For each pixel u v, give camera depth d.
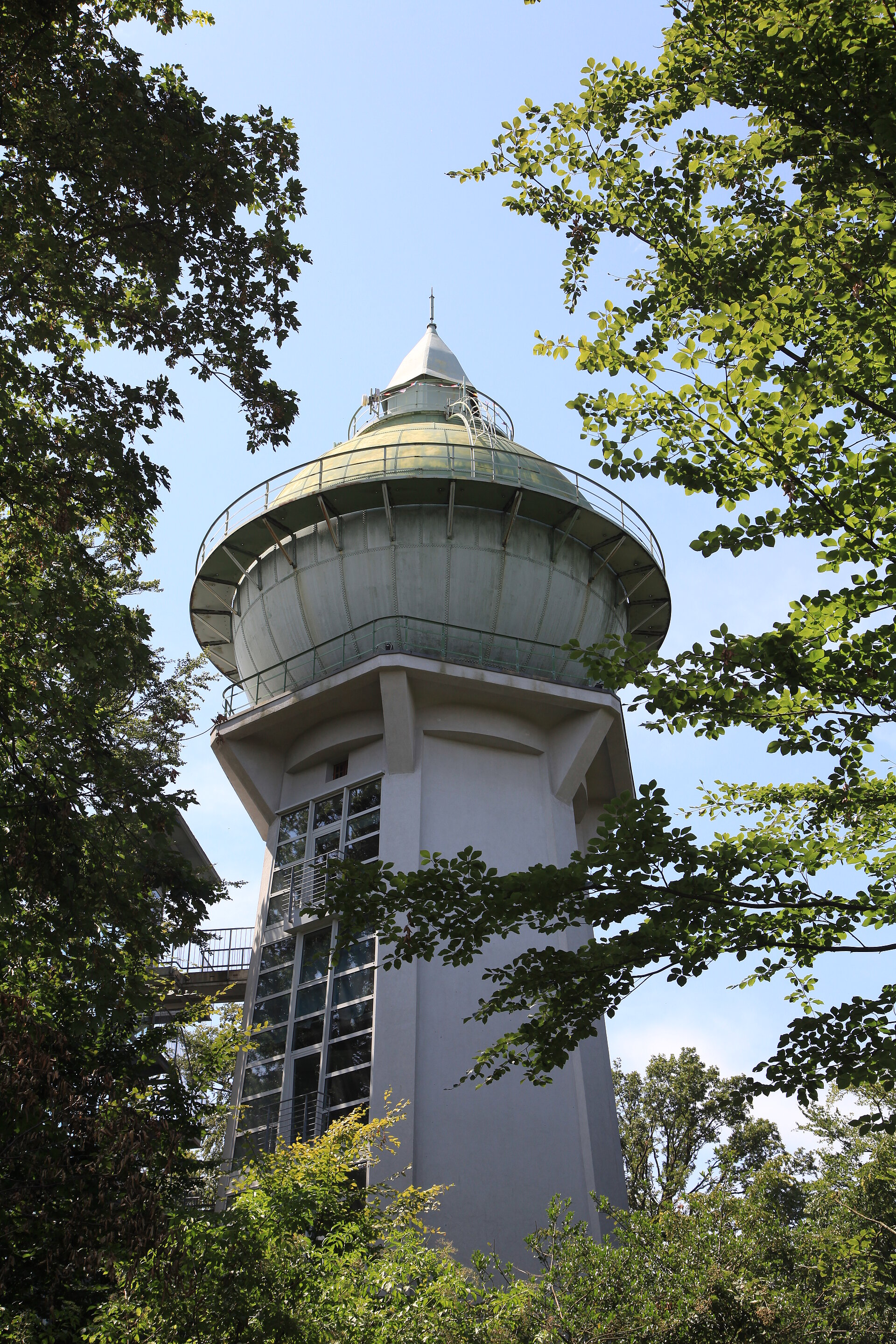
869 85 10.18
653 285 12.37
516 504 29.20
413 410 35.88
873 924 10.82
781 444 10.09
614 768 31.47
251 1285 11.88
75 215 12.91
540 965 11.14
